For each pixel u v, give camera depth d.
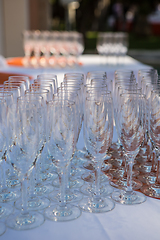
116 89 1.16
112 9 16.75
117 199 0.93
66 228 0.80
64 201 0.89
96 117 0.85
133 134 0.91
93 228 0.80
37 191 0.98
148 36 19.50
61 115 0.80
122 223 0.82
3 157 0.89
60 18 15.15
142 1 17.19
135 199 0.93
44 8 7.45
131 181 0.98
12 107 0.77
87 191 0.99
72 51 3.60
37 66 3.42
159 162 1.02
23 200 0.85
